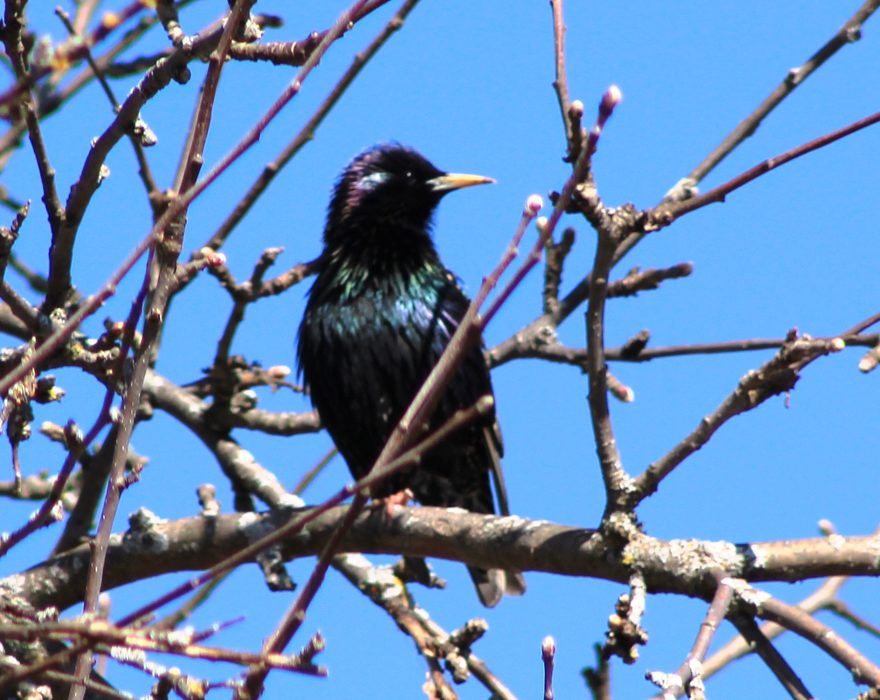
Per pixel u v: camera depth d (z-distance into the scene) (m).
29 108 7.15
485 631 10.34
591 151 5.83
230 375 13.23
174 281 6.94
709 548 8.91
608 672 7.99
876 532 9.00
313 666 5.47
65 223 8.76
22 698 7.17
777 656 8.22
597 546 9.22
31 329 8.87
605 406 8.92
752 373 8.30
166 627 6.03
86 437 6.58
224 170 6.07
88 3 8.98
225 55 6.77
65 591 10.77
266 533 10.70
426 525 10.24
